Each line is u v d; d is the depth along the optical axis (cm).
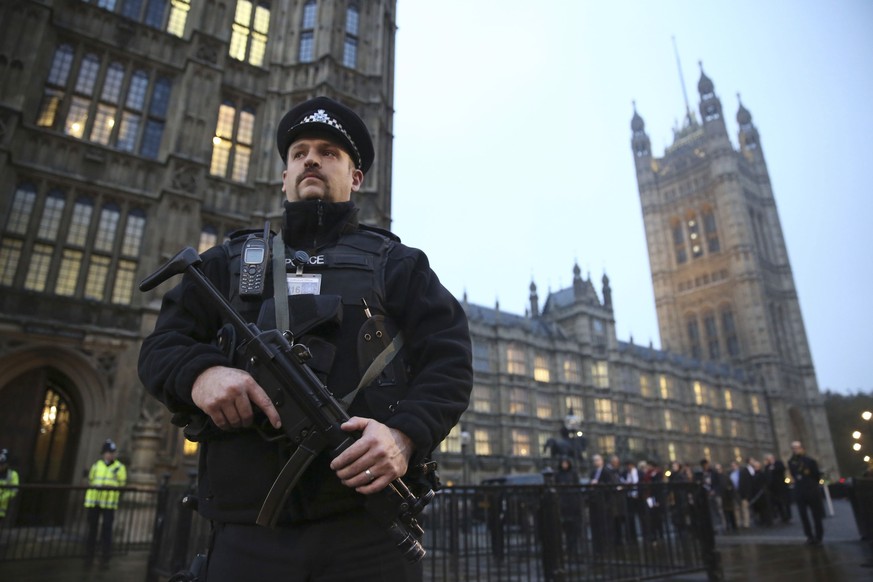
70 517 1166
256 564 134
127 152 1433
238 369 139
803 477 1091
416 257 184
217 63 1634
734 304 8438
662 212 9875
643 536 675
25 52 1334
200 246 1495
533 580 705
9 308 1202
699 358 8656
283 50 1822
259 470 138
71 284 1299
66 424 1295
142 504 1151
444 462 4072
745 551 982
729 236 8669
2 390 1181
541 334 5366
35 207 1291
